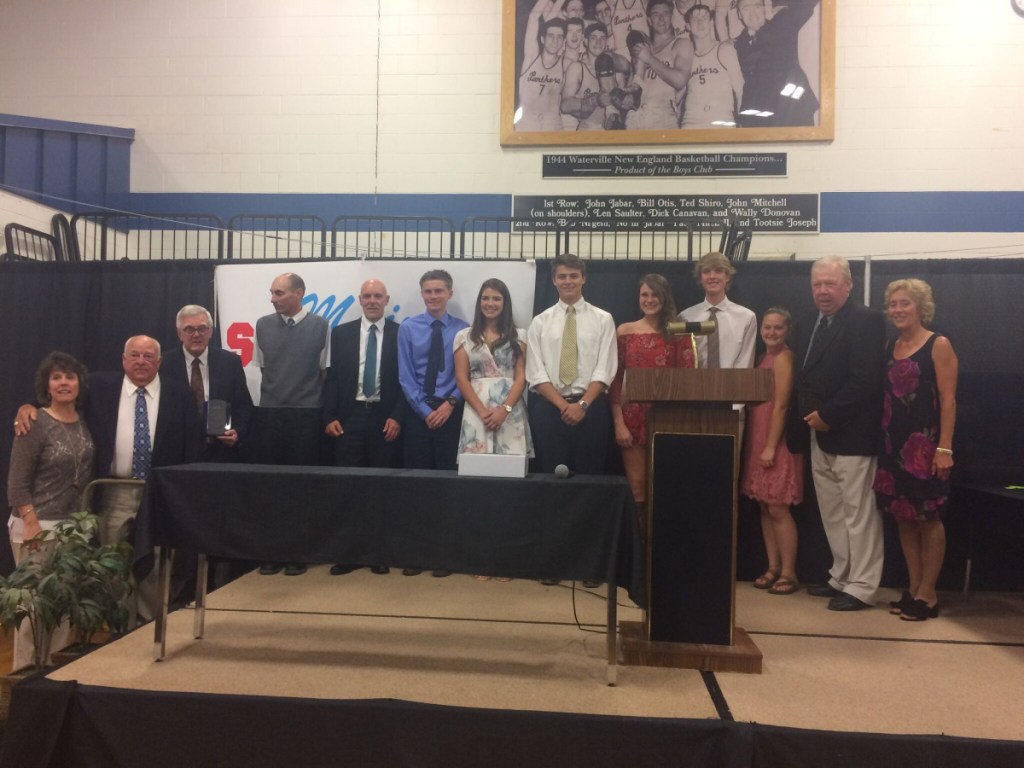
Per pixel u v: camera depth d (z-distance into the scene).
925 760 1.85
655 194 5.29
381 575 3.55
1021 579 3.43
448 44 5.47
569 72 5.36
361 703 2.02
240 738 2.04
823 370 3.16
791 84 5.20
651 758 1.92
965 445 3.50
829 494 3.22
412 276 3.80
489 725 1.97
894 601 3.23
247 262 3.88
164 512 2.40
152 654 2.43
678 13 5.28
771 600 3.21
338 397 3.63
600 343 3.22
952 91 5.11
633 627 2.61
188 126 5.57
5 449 3.93
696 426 2.42
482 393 3.25
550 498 2.25
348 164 5.50
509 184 5.41
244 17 5.57
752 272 3.62
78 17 5.62
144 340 2.98
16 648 2.65
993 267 3.51
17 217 4.28
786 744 1.89
